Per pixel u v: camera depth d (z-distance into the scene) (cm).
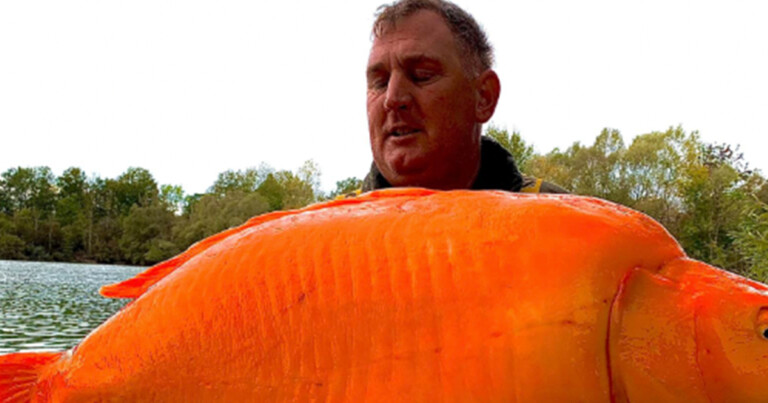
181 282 163
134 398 161
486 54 247
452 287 138
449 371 133
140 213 7775
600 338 130
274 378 147
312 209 163
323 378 142
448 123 226
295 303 148
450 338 135
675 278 137
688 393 129
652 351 130
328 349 143
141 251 7650
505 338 131
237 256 158
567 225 138
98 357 168
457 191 154
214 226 6525
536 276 134
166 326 160
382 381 137
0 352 1558
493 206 145
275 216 166
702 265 141
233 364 152
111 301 3316
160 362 159
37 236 8325
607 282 133
